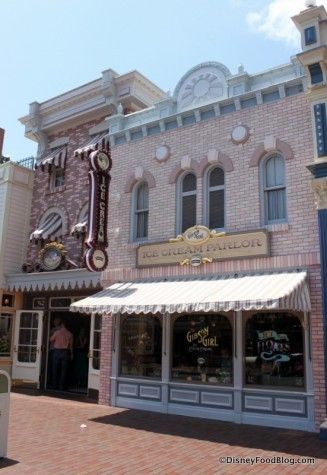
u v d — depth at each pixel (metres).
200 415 10.48
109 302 10.79
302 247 9.83
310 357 9.28
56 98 17.67
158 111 13.08
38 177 17.94
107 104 16.06
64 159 17.03
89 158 12.73
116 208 13.15
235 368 10.18
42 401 12.77
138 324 12.10
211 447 7.80
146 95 16.44
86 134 16.81
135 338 12.09
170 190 12.21
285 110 10.68
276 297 8.32
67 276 14.34
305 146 10.24
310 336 9.34
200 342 10.96
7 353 16.28
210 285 10.20
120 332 12.37
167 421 10.07
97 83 16.42
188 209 11.98
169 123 12.65
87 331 16.50
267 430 9.19
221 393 10.31
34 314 16.28
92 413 10.98
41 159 17.88
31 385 15.59
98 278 13.36
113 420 10.13
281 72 11.12
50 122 17.91
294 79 10.55
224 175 11.43
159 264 11.83
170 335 11.41
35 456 7.12
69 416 10.55
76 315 16.61
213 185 11.69
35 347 15.89
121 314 12.46
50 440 8.18
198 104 12.34
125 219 12.89
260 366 10.00
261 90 11.00
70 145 17.22
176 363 11.24
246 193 10.89
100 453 7.36
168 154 12.41
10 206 17.08
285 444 8.03
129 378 11.87
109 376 12.23
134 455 7.26
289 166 10.37
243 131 11.16
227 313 10.64
